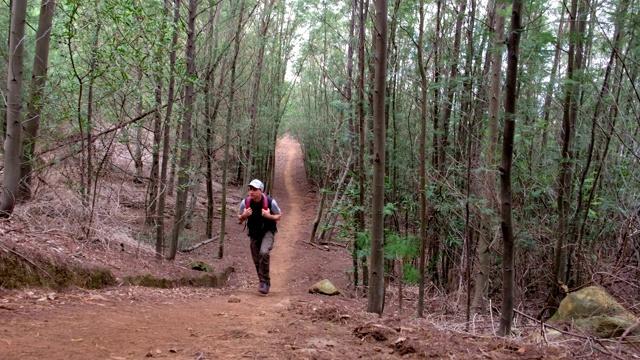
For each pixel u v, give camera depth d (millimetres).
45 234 6062
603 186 7281
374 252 4965
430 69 8484
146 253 8203
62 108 6875
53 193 7180
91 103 7023
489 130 6867
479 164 6402
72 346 2908
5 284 4301
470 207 5926
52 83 6785
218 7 12367
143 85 6906
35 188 7203
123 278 6129
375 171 4824
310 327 4070
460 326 5086
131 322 3854
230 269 11398
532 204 7469
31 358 2582
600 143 6957
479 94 8172
